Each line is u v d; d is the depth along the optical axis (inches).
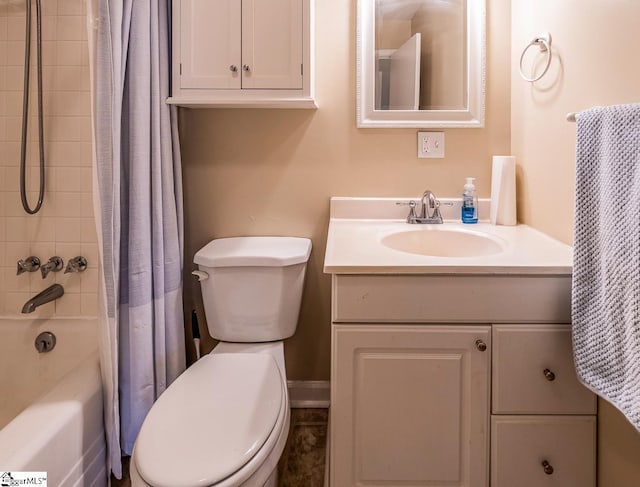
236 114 65.2
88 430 47.4
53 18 62.7
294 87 57.3
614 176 34.5
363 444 42.9
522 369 41.6
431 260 42.4
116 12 47.4
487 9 63.0
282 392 45.8
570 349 41.1
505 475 42.4
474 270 40.5
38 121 62.8
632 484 37.5
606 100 40.7
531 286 41.0
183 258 65.2
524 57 58.8
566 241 48.6
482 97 63.1
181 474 34.4
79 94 63.7
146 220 54.3
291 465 57.6
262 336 59.0
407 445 42.8
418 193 65.4
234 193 66.2
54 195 65.1
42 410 43.9
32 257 65.1
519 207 62.0
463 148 64.6
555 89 50.6
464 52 63.3
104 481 51.3
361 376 42.3
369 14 62.9
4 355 64.7
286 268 57.8
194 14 57.2
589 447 41.9
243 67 57.3
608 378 35.5
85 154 64.4
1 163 64.6
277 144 65.4
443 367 41.9
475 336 41.4
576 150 38.9
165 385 58.6
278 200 66.2
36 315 66.6
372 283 41.6
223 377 48.0
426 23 63.1
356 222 64.0
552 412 41.8
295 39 56.8
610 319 35.1
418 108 64.0
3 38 63.0
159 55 56.7
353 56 63.9
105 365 49.5
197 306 68.4
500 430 42.0
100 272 48.1
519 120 61.1
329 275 67.2
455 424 42.4
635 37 36.4
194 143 65.6
